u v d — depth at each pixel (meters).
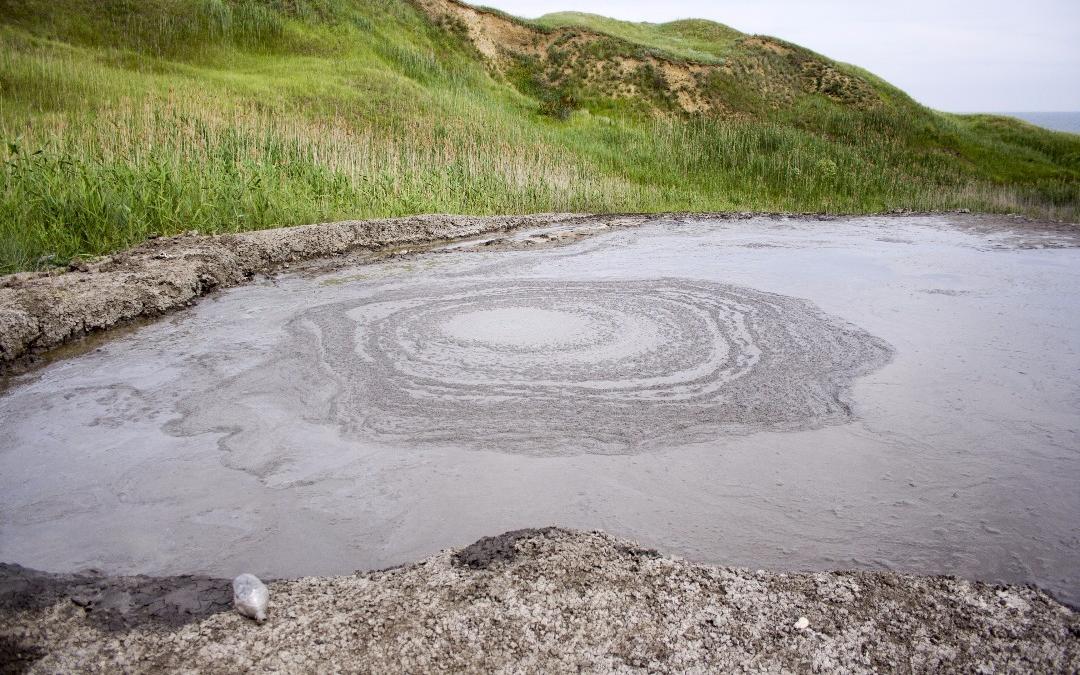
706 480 3.43
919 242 10.62
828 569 2.75
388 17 31.20
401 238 9.76
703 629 2.27
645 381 4.62
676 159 25.33
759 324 5.90
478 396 4.37
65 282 5.98
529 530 2.85
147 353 5.16
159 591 2.59
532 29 35.56
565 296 6.75
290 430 3.92
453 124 22.83
